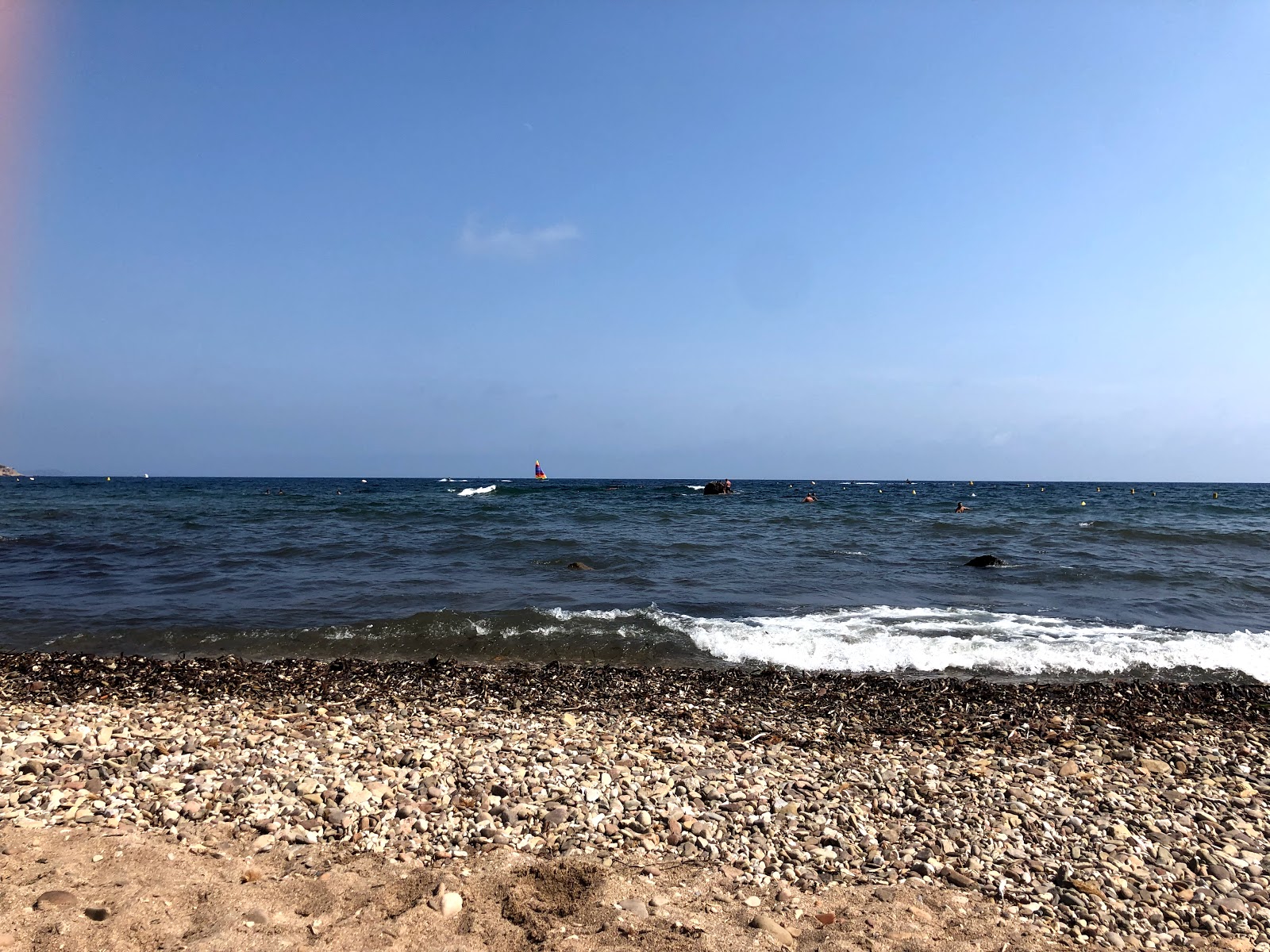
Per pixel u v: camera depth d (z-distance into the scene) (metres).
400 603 16.02
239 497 63.22
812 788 7.06
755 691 10.62
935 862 5.68
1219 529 32.81
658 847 5.78
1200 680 11.66
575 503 52.09
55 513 40.03
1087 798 7.05
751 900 5.03
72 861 4.89
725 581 19.34
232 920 4.33
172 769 6.87
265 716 8.91
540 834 5.94
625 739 8.34
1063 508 52.00
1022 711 9.84
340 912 4.57
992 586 19.09
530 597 16.80
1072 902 5.19
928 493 87.12
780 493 81.06
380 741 7.94
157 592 16.97
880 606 16.50
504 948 4.29
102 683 10.38
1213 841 6.23
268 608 15.44
